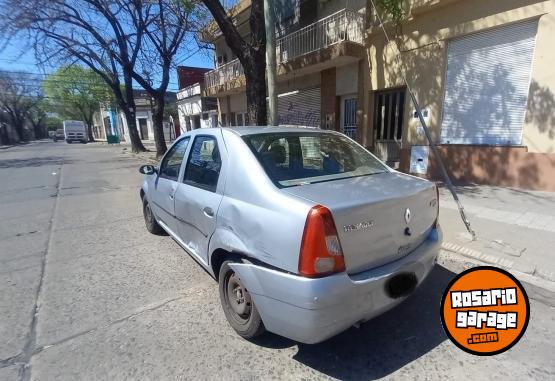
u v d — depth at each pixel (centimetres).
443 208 538
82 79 3369
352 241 194
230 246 233
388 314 272
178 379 205
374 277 199
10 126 5284
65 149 3020
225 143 273
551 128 605
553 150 609
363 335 246
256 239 212
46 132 8319
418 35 794
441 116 784
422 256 232
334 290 182
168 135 3519
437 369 211
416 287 231
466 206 545
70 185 973
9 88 4162
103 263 388
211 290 318
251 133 275
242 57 740
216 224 254
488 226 449
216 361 221
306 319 184
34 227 548
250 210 220
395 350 230
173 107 3466
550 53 590
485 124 709
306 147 284
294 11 1225
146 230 515
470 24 692
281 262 195
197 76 2638
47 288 330
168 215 380
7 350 236
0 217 622
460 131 754
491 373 206
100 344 241
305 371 211
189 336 249
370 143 988
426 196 247
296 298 186
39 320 273
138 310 286
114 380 206
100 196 795
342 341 240
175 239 376
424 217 247
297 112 1273
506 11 636
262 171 231
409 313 272
